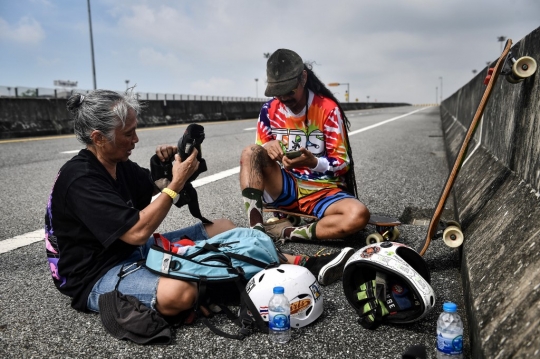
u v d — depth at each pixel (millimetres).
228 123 19141
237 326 2270
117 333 2174
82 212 2186
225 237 2432
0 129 11898
